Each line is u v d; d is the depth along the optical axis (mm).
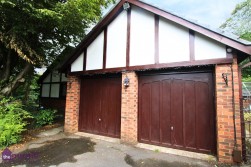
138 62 5246
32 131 6789
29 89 10836
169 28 4840
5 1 4781
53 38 7707
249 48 3711
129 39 5496
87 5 5543
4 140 4934
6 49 7383
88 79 6781
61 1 6324
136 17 5441
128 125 5234
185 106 4762
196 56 4398
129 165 3861
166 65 4734
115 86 6074
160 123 5066
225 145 3900
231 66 3986
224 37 3914
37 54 7062
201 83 4609
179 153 4496
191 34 4500
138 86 5508
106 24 6000
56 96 11070
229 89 3957
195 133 4574
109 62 5852
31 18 5941
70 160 4121
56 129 7230
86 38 6266
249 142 5176
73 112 6645
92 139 5770
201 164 3885
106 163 3957
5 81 7277
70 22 6172
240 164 3756
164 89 5102
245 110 5613
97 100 6457
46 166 3814
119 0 5516
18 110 6211
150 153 4547
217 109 4043
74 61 6797
